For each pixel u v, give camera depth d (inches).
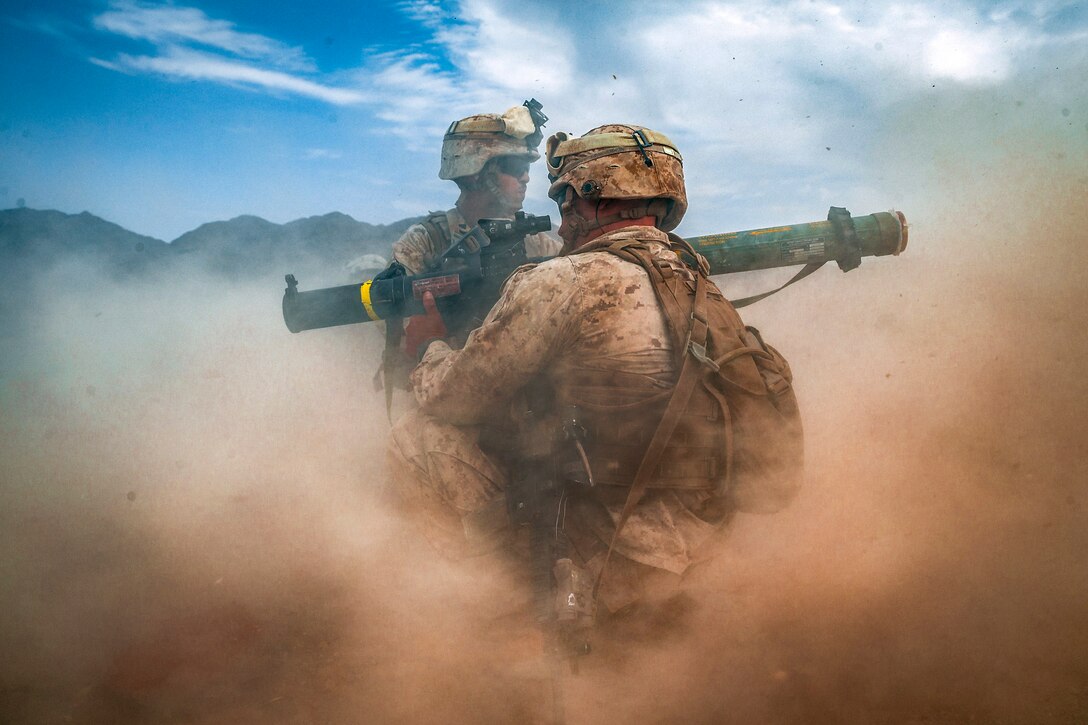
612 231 98.3
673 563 90.4
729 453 89.6
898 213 128.4
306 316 122.4
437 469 103.6
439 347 111.5
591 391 90.2
